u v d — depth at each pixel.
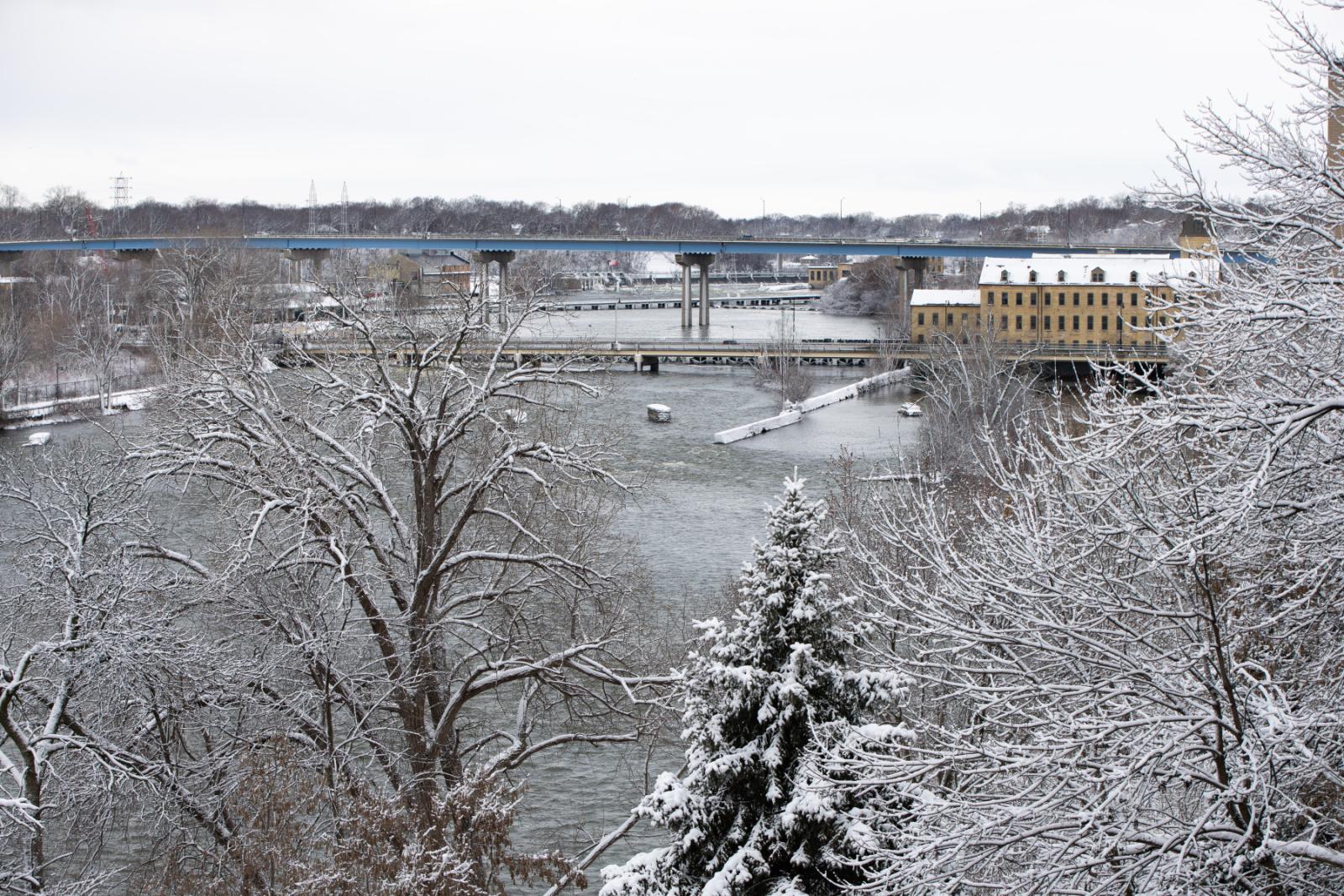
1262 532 14.72
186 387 28.50
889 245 185.62
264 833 20.58
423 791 26.16
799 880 18.59
